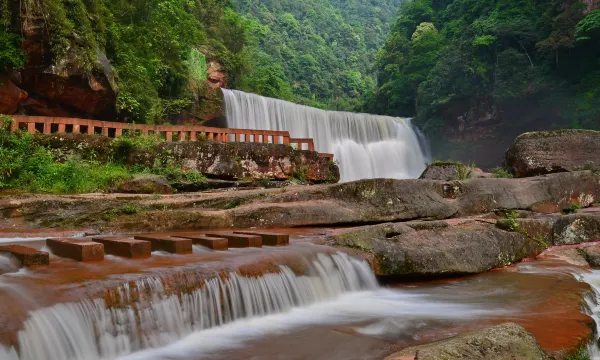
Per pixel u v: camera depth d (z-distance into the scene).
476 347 5.05
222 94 29.83
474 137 48.75
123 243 7.51
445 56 51.31
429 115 50.56
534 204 16.09
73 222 11.01
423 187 14.48
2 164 13.84
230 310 6.79
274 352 5.74
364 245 9.80
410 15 71.50
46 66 18.50
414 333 6.41
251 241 8.87
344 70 103.25
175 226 11.25
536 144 19.67
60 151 15.97
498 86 44.97
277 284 7.55
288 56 92.06
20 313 4.86
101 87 20.27
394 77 65.19
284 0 115.12
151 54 26.67
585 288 9.02
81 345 5.18
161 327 5.98
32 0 17.97
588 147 19.36
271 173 18.86
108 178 14.85
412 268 9.88
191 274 6.54
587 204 17.20
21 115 17.69
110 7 26.20
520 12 47.75
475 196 15.23
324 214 12.54
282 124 33.34
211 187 16.84
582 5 41.16
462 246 10.91
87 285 5.68
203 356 5.60
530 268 11.27
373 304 8.07
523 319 6.95
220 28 44.84
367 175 38.72
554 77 42.84
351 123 39.25
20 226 10.88
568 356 5.54
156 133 18.81
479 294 8.82
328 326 6.75
